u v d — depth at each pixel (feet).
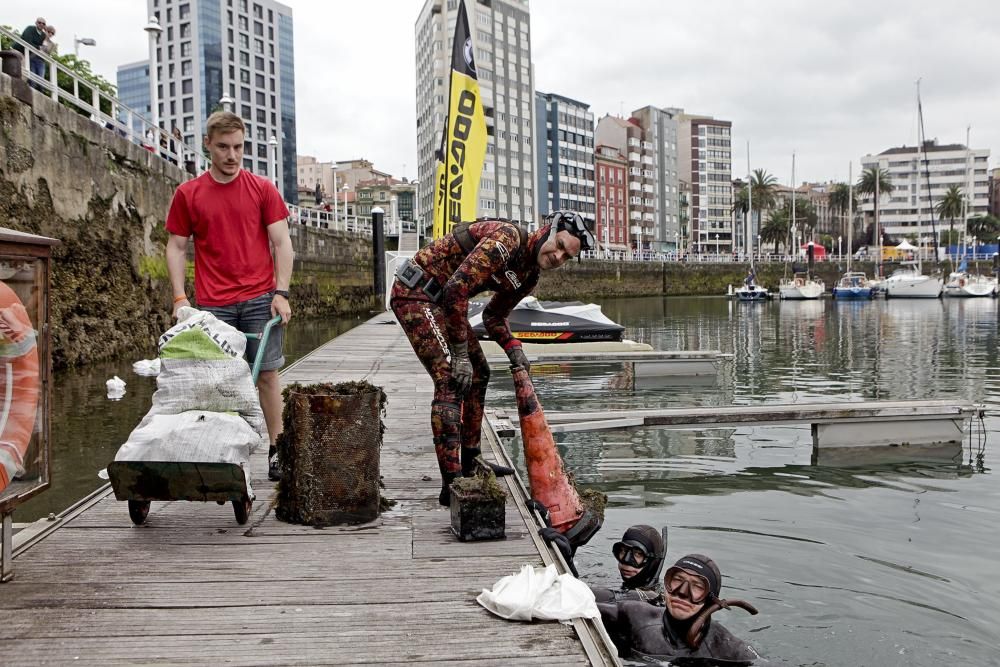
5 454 8.75
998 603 11.85
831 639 10.60
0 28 34.91
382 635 7.84
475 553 10.32
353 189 368.89
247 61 294.66
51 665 7.15
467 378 11.16
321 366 35.42
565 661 7.31
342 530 11.30
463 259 11.93
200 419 10.68
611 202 328.70
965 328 92.48
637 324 105.29
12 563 9.65
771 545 14.57
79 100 44.14
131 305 48.80
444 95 253.65
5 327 8.56
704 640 10.07
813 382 43.21
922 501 17.85
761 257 291.58
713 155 413.39
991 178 457.68
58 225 39.63
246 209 12.84
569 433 26.23
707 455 22.97
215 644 7.60
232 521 11.68
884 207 437.58
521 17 275.59
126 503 12.64
